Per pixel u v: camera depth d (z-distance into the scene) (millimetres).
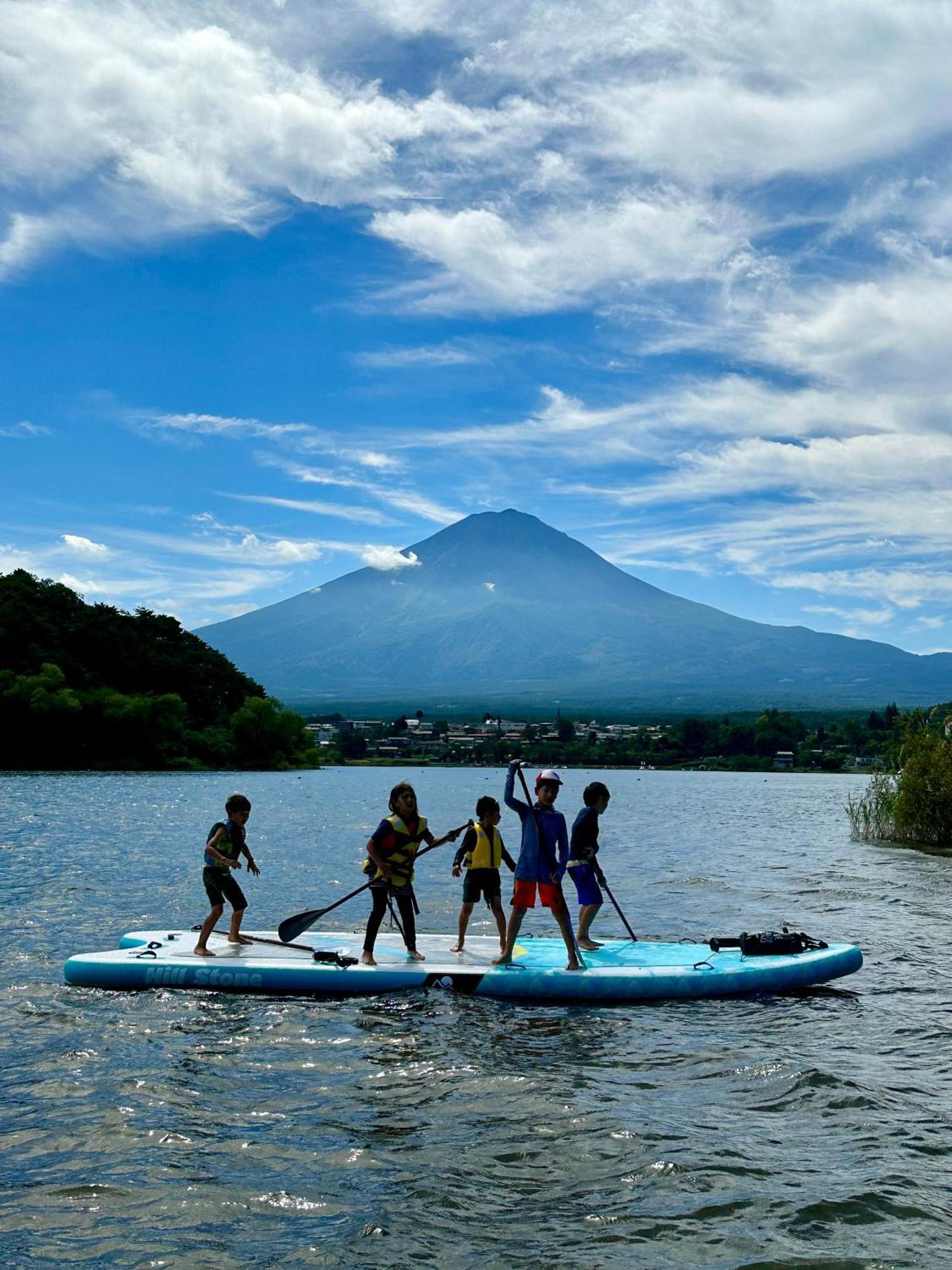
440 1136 7363
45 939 14547
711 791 86625
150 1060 9055
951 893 20578
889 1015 10906
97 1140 7223
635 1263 5602
